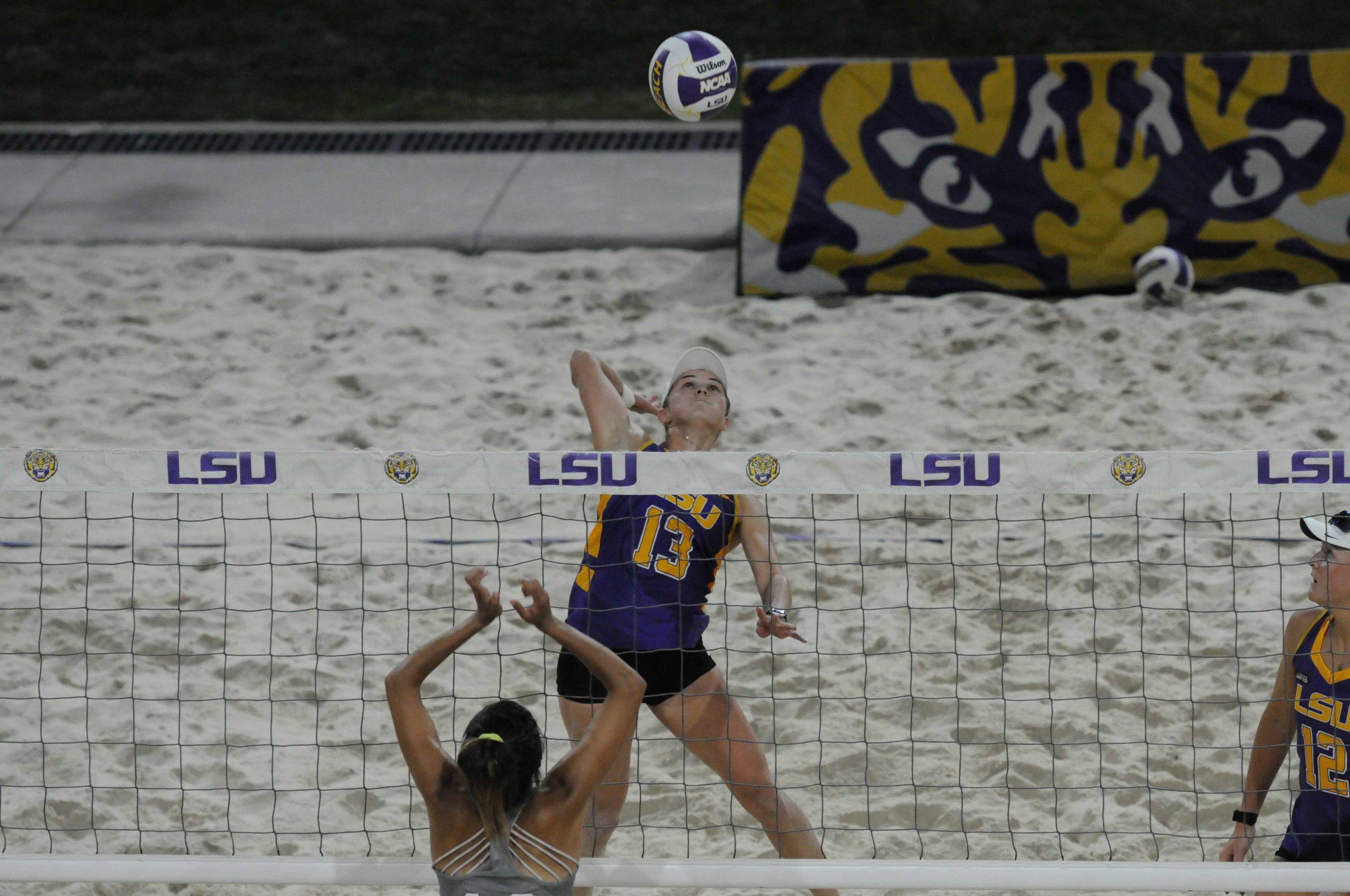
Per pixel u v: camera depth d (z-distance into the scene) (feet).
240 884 49.24
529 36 155.84
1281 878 44.14
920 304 105.19
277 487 44.73
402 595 72.64
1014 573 73.41
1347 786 45.16
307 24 159.22
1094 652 60.95
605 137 135.44
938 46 149.89
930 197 105.40
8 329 102.01
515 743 37.81
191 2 163.73
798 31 153.99
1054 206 104.99
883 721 62.85
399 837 55.88
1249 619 68.64
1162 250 102.32
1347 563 44.68
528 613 39.93
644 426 90.48
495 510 80.59
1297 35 147.64
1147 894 45.01
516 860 37.52
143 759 60.03
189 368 97.14
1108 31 150.30
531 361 97.86
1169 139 103.86
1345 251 103.76
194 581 73.41
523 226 117.39
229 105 143.64
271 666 59.57
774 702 56.24
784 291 107.04
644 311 105.29
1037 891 45.47
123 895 51.80
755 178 106.11
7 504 80.74
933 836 55.52
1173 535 76.07
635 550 48.65
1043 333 99.86
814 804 57.41
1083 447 85.81
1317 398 89.61
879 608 70.44
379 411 91.76
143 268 111.86
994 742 59.62
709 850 54.90
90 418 90.63
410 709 39.40
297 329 103.19
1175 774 58.54
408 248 115.34
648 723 63.05
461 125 138.62
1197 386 91.91
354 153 133.18
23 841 55.01
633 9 159.84
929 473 44.37
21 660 66.64
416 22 159.02
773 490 44.57
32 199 124.06
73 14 160.86
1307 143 103.04
